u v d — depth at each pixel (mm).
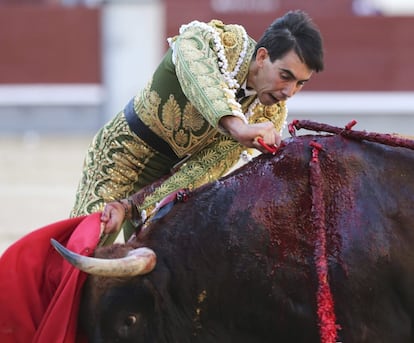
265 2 37562
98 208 8281
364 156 7305
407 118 34656
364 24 34281
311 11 38156
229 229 7129
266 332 7188
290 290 7066
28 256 7062
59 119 36156
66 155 29656
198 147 8219
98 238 7137
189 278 7051
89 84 36094
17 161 28297
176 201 7406
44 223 18438
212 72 7344
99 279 6840
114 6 35438
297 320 7098
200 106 7176
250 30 34875
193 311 7074
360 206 7117
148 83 8219
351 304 7016
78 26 35719
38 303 7016
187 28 7836
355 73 34531
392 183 7211
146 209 7875
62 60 35969
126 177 8375
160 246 7090
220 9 35875
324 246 6996
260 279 7074
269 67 7527
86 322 6863
